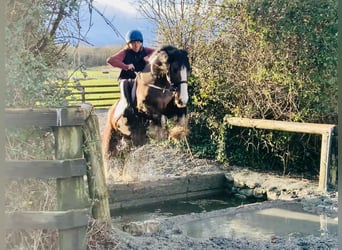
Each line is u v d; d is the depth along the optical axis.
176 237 4.12
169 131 6.38
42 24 3.26
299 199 5.70
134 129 6.14
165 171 7.30
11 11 3.00
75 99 3.53
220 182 7.00
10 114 2.67
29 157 3.01
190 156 8.31
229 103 7.88
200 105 8.23
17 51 2.99
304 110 7.07
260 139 7.40
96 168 3.47
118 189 5.99
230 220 4.93
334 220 4.89
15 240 2.89
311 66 6.91
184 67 5.82
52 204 3.08
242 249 3.81
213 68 8.05
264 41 7.29
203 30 8.21
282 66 7.16
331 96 6.85
